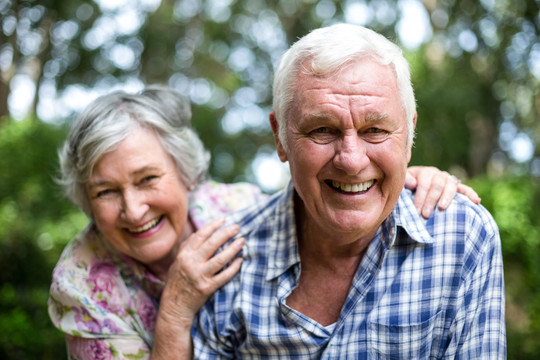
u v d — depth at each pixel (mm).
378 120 1621
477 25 10289
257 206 2146
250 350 1914
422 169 2025
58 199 7605
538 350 4559
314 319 1890
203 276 1980
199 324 2031
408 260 1799
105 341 2127
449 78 10531
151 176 2109
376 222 1728
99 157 2047
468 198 1909
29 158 7562
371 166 1663
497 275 1759
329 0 12328
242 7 12844
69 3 8633
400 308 1770
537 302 5176
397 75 1670
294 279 1924
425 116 10453
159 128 2145
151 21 11766
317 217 1763
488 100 10648
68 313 2176
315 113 1627
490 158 11336
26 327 4445
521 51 9906
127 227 2121
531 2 9484
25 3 8086
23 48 8469
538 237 5934
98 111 2094
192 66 12797
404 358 1760
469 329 1725
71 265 2234
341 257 1892
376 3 11242
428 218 1834
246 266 2000
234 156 12484
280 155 1918
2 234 5738
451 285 1746
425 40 11023
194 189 2416
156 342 2035
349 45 1621
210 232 2066
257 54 13094
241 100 13094
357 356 1788
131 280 2270
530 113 11031
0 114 8594
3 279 5566
